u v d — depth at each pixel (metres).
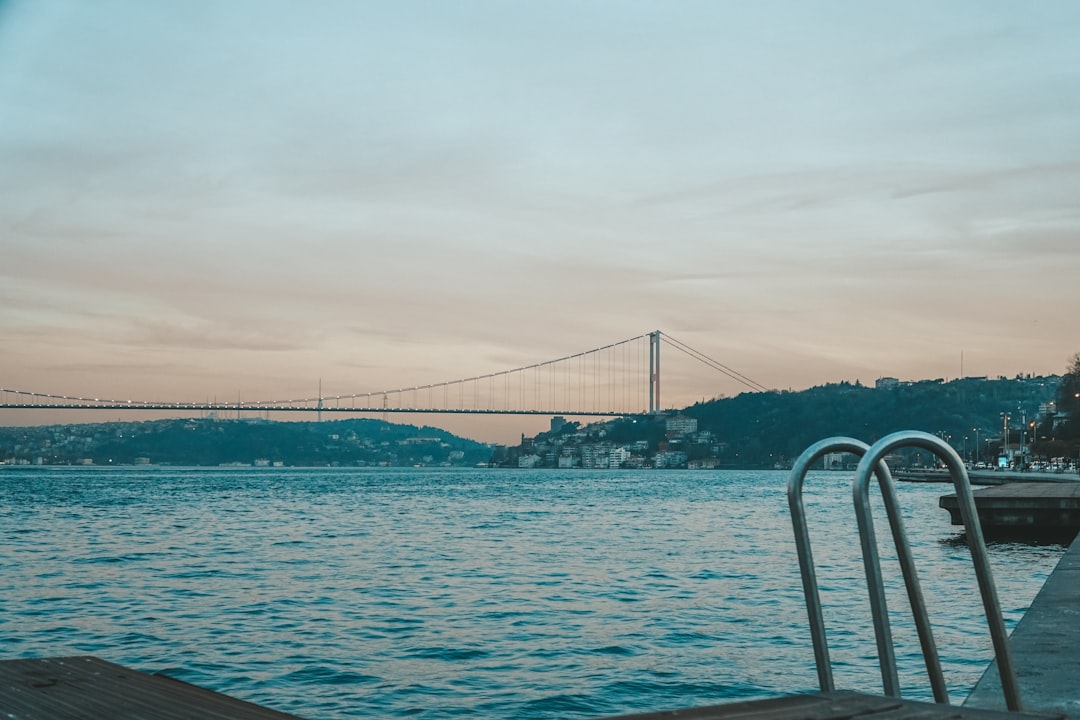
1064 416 131.38
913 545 27.42
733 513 52.38
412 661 10.99
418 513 51.97
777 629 13.08
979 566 3.03
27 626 13.63
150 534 35.25
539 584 18.78
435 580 19.58
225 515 49.62
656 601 16.14
